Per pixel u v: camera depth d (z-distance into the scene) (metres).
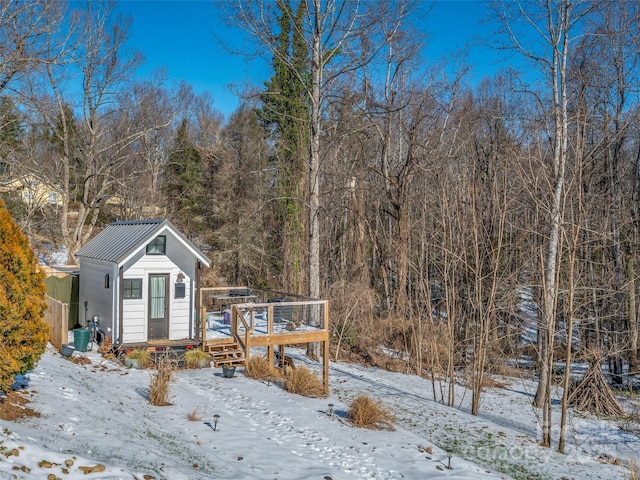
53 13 21.14
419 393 18.22
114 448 7.57
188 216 38.41
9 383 8.52
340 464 9.60
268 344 15.94
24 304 8.80
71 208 41.62
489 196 24.23
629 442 14.53
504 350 24.83
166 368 13.32
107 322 16.97
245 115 36.19
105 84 28.50
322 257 30.83
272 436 10.80
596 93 22.98
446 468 10.04
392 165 31.91
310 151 20.09
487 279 23.31
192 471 7.47
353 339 24.36
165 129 44.34
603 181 25.17
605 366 25.39
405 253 26.44
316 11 18.97
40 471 6.00
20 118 25.88
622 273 23.55
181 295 17.44
